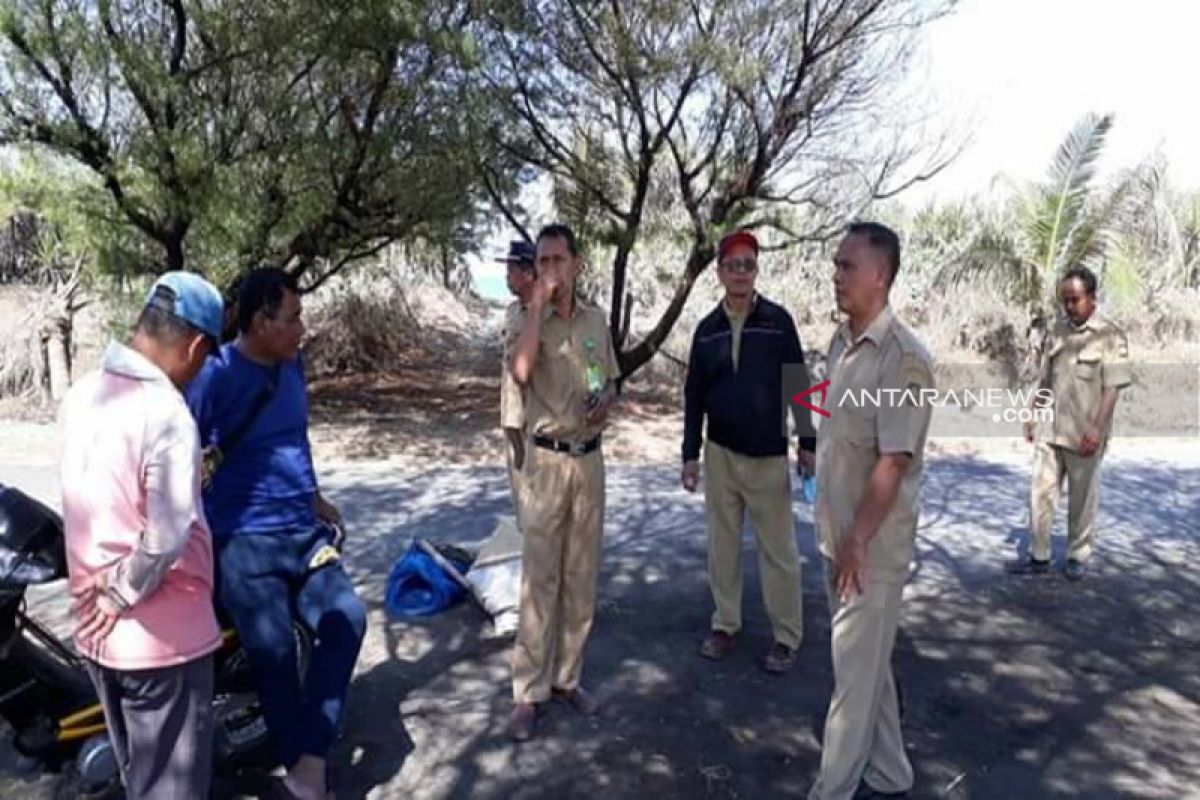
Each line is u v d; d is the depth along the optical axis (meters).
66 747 2.62
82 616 2.20
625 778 3.03
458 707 3.50
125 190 7.79
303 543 2.82
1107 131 11.17
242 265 8.35
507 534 4.52
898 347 2.55
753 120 9.02
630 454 8.41
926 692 3.67
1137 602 4.67
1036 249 11.62
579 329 3.25
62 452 2.18
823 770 2.77
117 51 7.22
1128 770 3.10
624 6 8.39
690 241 10.05
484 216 9.95
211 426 2.65
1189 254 14.23
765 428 3.70
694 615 4.46
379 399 11.30
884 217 13.49
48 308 9.57
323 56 8.08
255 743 2.87
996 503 6.66
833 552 2.73
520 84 9.11
